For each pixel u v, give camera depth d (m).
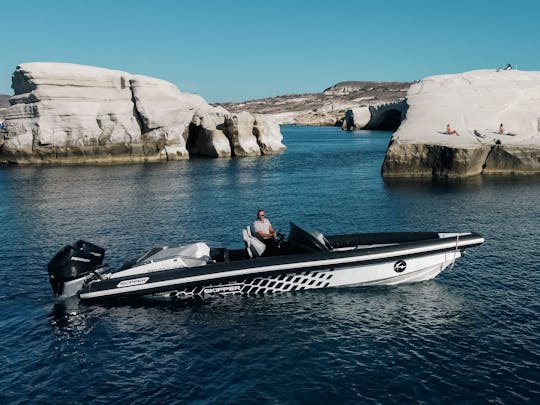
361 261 11.10
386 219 20.27
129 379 7.98
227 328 9.80
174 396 7.45
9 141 49.59
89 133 49.94
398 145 34.50
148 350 8.98
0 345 9.28
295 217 21.19
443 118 40.81
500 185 29.06
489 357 8.39
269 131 62.97
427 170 33.75
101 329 9.92
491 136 35.59
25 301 11.52
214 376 8.02
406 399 7.21
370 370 8.05
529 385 7.50
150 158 52.25
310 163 47.88
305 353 8.70
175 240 17.36
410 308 10.55
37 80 48.50
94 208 24.06
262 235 11.93
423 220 19.84
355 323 9.86
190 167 44.97
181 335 9.56
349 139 93.94
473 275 12.59
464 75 51.66
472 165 33.00
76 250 11.34
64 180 35.94
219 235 18.05
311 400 7.25
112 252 15.91
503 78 48.41
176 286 10.95
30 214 22.81
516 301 10.88
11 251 16.20
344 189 29.38
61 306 11.15
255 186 31.56
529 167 33.06
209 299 11.27
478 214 20.70
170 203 25.23
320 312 10.41
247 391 7.54
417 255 11.37
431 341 9.03
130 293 10.95
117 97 51.56
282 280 11.30
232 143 58.66
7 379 8.04
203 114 58.09
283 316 10.27
